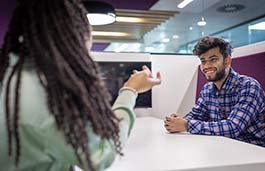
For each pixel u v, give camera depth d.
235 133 1.34
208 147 0.95
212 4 5.47
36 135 0.48
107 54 1.99
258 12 5.93
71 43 0.51
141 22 5.91
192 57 2.24
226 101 1.64
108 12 3.29
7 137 0.49
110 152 0.53
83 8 0.58
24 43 0.51
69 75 0.47
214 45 1.58
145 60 2.09
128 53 2.04
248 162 0.74
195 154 0.84
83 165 0.49
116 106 0.64
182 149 0.92
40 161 0.50
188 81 2.24
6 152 0.50
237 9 5.81
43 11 0.51
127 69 2.01
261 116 1.52
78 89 0.47
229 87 1.62
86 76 0.50
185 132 1.31
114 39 6.56
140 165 0.72
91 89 0.50
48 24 0.50
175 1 5.11
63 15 0.52
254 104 1.45
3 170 0.51
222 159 0.77
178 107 2.22
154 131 1.36
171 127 1.32
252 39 6.04
